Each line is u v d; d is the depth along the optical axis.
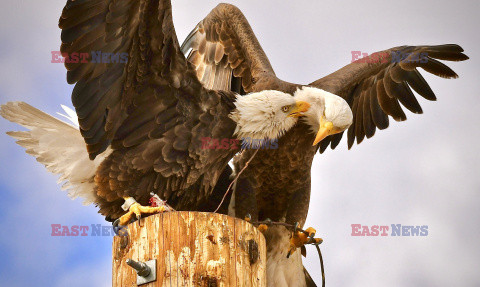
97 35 8.66
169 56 9.05
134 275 7.56
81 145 9.19
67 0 8.39
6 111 9.13
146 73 9.03
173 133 9.20
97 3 8.52
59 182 9.23
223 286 7.43
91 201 9.30
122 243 7.72
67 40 8.52
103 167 9.02
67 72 8.62
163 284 7.39
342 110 10.07
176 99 9.23
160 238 7.54
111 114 8.94
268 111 9.80
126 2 8.59
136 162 9.03
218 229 7.60
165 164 9.16
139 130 9.09
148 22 8.77
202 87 9.38
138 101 9.08
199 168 9.42
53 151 9.20
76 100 8.70
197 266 7.45
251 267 7.72
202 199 9.93
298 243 10.55
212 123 9.45
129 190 9.06
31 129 9.20
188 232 7.54
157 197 9.00
